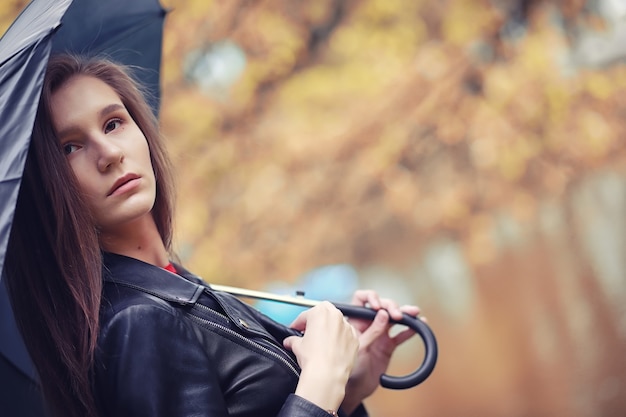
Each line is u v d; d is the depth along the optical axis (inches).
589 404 247.9
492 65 470.0
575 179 472.1
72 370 74.6
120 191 77.3
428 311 395.5
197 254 440.5
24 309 77.9
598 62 474.0
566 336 308.7
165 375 72.4
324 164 467.8
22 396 88.6
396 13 468.4
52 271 76.7
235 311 84.7
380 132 470.9
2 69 70.9
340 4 466.0
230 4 433.4
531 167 473.1
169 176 89.6
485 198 477.4
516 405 257.4
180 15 425.4
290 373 78.7
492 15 464.4
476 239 469.1
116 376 72.2
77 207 75.1
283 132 458.0
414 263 466.9
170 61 428.5
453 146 475.5
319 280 455.2
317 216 462.9
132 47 103.3
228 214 447.2
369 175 470.0
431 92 471.2
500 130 470.0
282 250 455.2
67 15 91.1
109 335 73.1
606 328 305.9
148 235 84.0
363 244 472.4
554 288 377.4
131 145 79.0
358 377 98.7
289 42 450.3
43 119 76.1
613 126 469.4
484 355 314.7
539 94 468.1
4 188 65.0
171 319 74.5
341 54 470.6
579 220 453.4
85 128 77.4
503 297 387.2
